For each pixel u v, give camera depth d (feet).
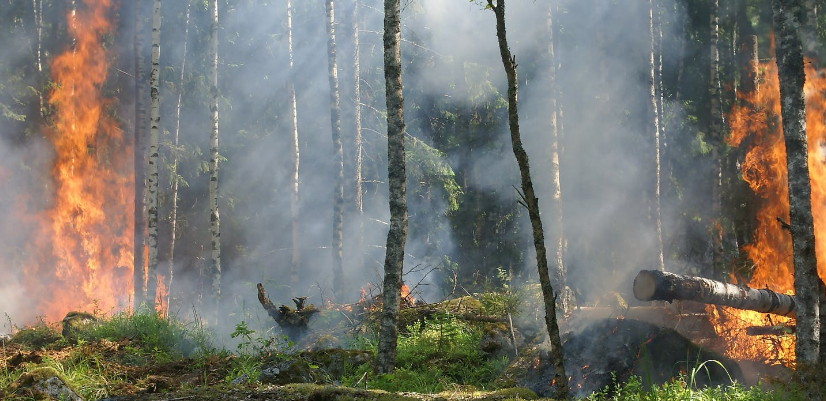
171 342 43.24
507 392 26.43
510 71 26.20
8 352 39.09
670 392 25.89
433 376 34.42
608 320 34.09
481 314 43.62
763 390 28.76
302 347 42.75
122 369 35.06
